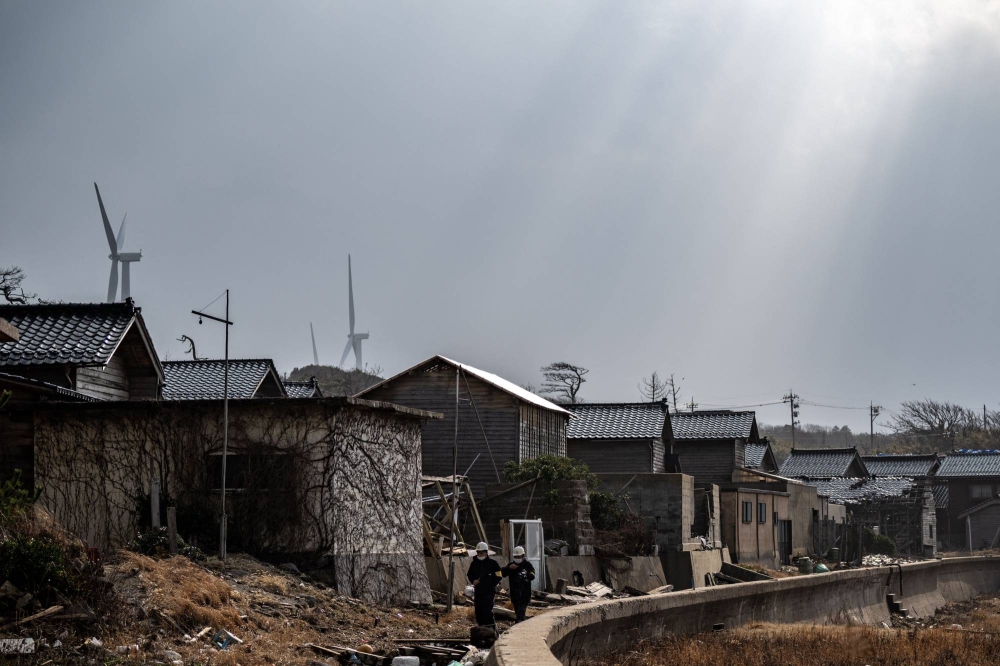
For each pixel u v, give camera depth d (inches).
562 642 538.0
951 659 703.7
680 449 2111.2
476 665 548.4
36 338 1007.0
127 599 537.3
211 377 1460.4
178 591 575.8
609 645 646.5
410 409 887.1
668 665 612.7
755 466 2384.4
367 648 579.5
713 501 1592.0
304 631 615.5
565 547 1139.3
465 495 1159.6
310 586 740.7
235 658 504.7
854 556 2164.1
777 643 727.1
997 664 691.4
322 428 795.4
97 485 805.9
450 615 781.9
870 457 3262.8
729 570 1466.5
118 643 480.7
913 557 2452.0
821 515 2271.2
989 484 3085.6
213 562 711.1
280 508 784.9
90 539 797.2
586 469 1354.6
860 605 1272.1
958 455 3221.0
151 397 1105.4
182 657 494.0
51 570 486.6
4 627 450.3
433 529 1074.7
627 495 1373.0
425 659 587.2
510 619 776.3
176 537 706.8
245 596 648.4
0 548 482.6
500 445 1418.6
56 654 445.1
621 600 671.8
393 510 868.6
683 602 765.9
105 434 812.6
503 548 1024.9
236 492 791.1
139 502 795.4
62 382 962.7
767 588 947.3
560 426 1640.0
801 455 2965.1
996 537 2942.9
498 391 1429.6
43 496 808.9
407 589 848.9
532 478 1203.9
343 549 791.7
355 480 816.9
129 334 1073.5
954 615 1503.4
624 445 1846.7
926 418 4857.3
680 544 1354.6
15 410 815.1
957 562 1804.9
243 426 801.6
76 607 484.7
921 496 2618.1
